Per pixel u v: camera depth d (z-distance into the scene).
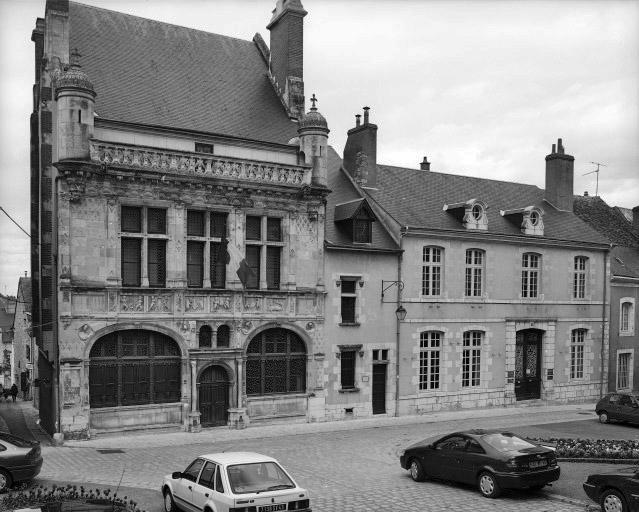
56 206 21.23
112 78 23.80
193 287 22.42
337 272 25.23
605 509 11.61
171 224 21.73
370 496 13.55
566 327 31.95
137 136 22.52
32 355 36.09
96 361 20.55
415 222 27.55
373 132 28.98
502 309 29.72
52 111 22.73
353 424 24.22
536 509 12.58
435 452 14.54
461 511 12.43
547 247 31.36
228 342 22.77
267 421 23.48
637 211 39.09
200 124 24.36
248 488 10.34
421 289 27.42
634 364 34.97
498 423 24.80
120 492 13.59
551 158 34.62
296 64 27.84
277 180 23.69
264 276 23.61
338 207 26.81
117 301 20.72
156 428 21.33
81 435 19.98
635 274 35.47
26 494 12.66
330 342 24.97
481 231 28.94
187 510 11.21
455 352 28.23
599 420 25.28
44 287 23.62
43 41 26.11
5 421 25.88
